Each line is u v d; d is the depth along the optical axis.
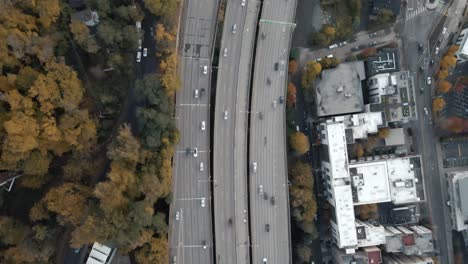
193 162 105.69
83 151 90.69
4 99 77.12
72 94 84.19
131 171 90.31
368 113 118.38
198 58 106.12
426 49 127.38
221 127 108.31
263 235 110.50
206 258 105.62
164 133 95.00
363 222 121.75
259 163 111.00
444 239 128.12
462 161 128.75
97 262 95.12
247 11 109.88
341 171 113.81
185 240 104.81
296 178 112.75
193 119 105.75
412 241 117.25
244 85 109.50
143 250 94.38
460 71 128.62
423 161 127.56
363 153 122.69
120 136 87.94
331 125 113.94
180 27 104.62
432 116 128.00
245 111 109.75
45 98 80.25
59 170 93.06
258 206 110.62
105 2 90.56
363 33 125.25
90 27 94.12
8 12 79.19
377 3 121.62
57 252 95.06
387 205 125.31
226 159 108.38
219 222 107.38
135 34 93.75
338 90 117.75
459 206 124.50
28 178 89.06
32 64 83.88
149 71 102.06
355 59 123.06
